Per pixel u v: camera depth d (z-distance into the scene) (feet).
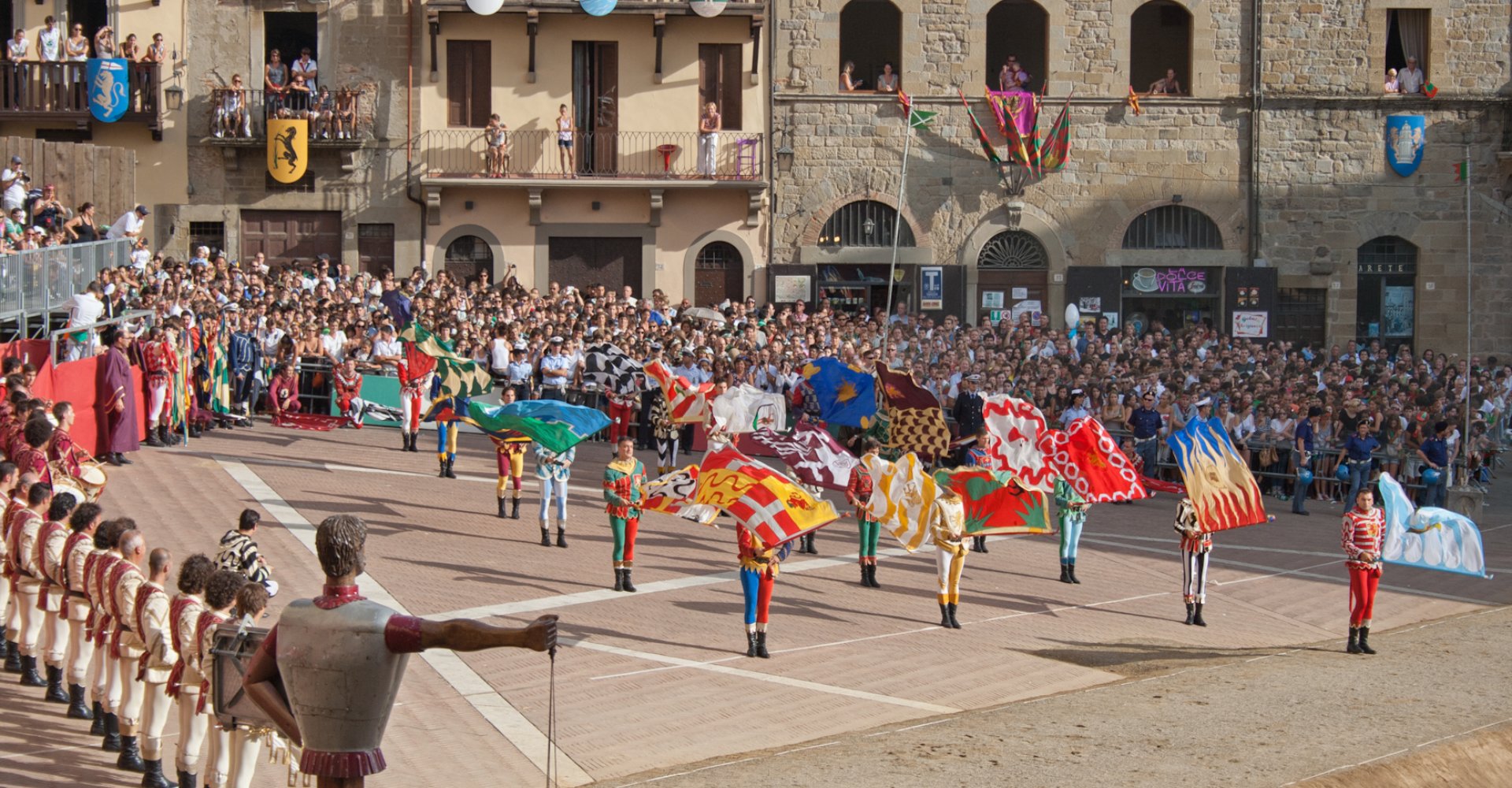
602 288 123.03
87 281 86.02
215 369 90.84
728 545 71.56
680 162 126.72
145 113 119.75
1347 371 112.06
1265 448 93.04
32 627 44.86
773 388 95.66
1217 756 43.65
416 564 62.69
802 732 45.80
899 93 128.06
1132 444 94.73
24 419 53.21
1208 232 132.57
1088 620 62.80
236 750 33.88
